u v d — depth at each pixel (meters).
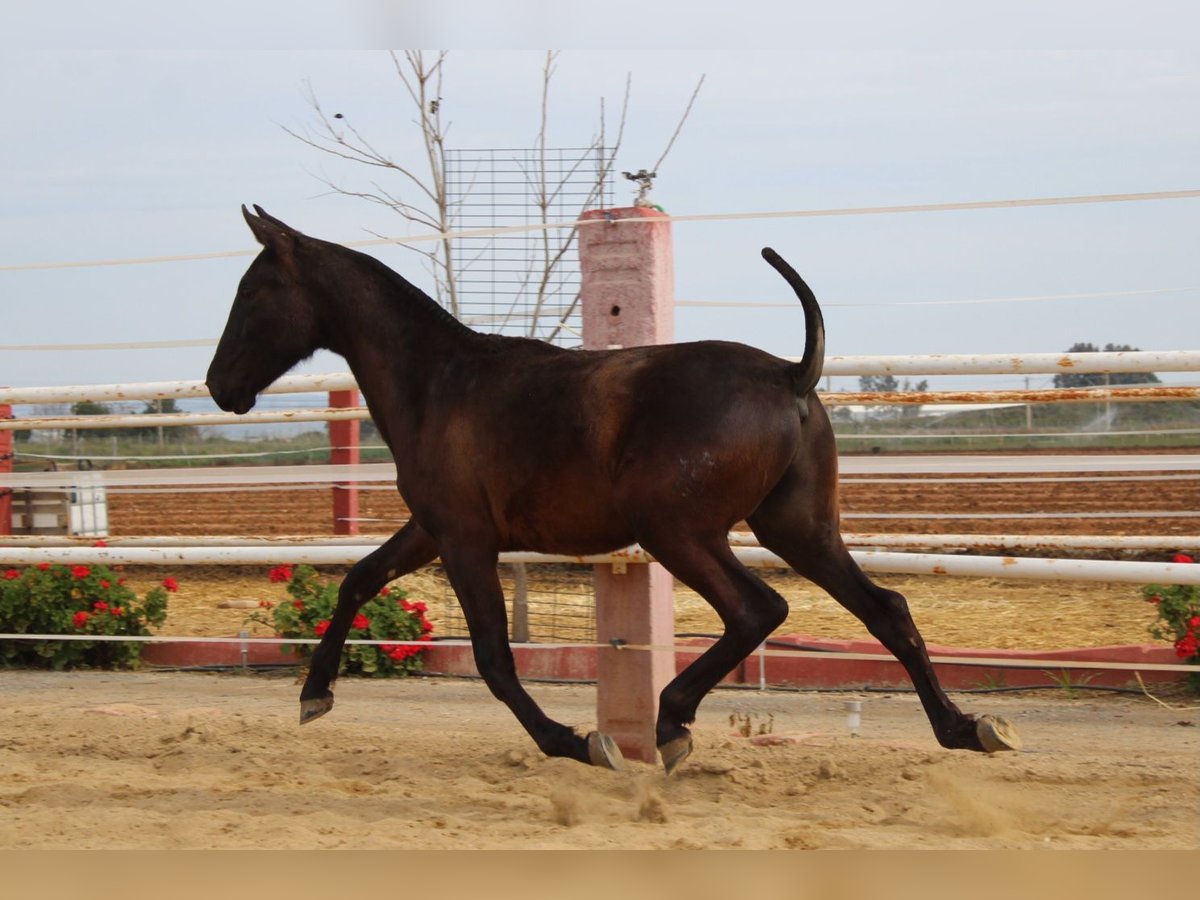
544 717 4.67
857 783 4.92
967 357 5.70
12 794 4.73
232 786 4.95
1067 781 4.88
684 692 4.48
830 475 4.66
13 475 8.53
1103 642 7.59
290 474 8.05
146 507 15.02
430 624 7.59
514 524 4.76
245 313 5.20
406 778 5.10
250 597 10.06
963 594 9.48
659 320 5.27
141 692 7.07
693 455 4.32
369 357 5.10
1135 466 7.02
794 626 8.34
